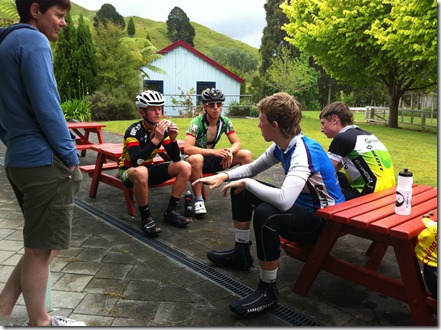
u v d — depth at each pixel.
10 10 15.87
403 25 11.97
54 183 2.01
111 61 16.16
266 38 35.50
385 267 3.08
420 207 2.48
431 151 8.30
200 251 3.29
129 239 3.51
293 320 2.37
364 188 2.97
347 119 3.13
